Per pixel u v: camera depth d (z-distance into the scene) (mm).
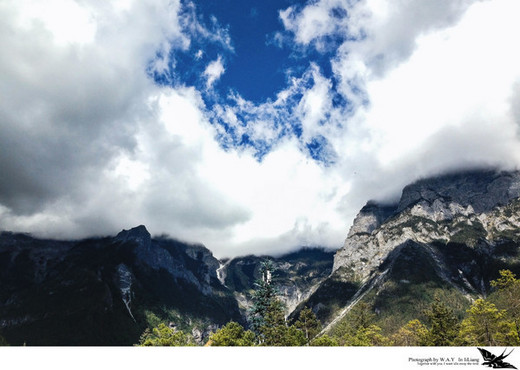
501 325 78562
